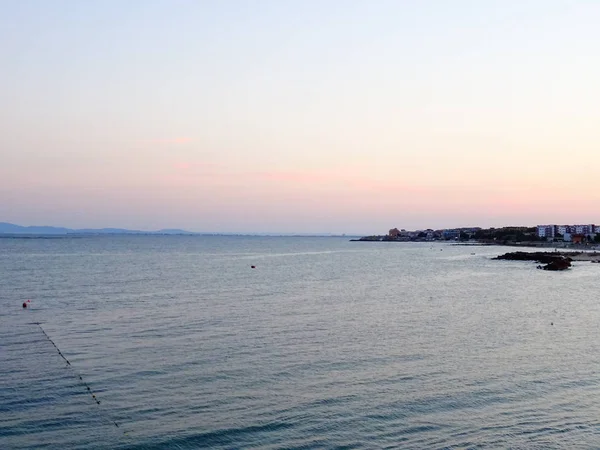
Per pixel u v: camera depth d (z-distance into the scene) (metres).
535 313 58.12
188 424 25.45
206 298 69.31
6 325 49.22
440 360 36.62
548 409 27.22
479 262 156.88
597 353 38.69
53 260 152.12
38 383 31.36
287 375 33.00
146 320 51.84
